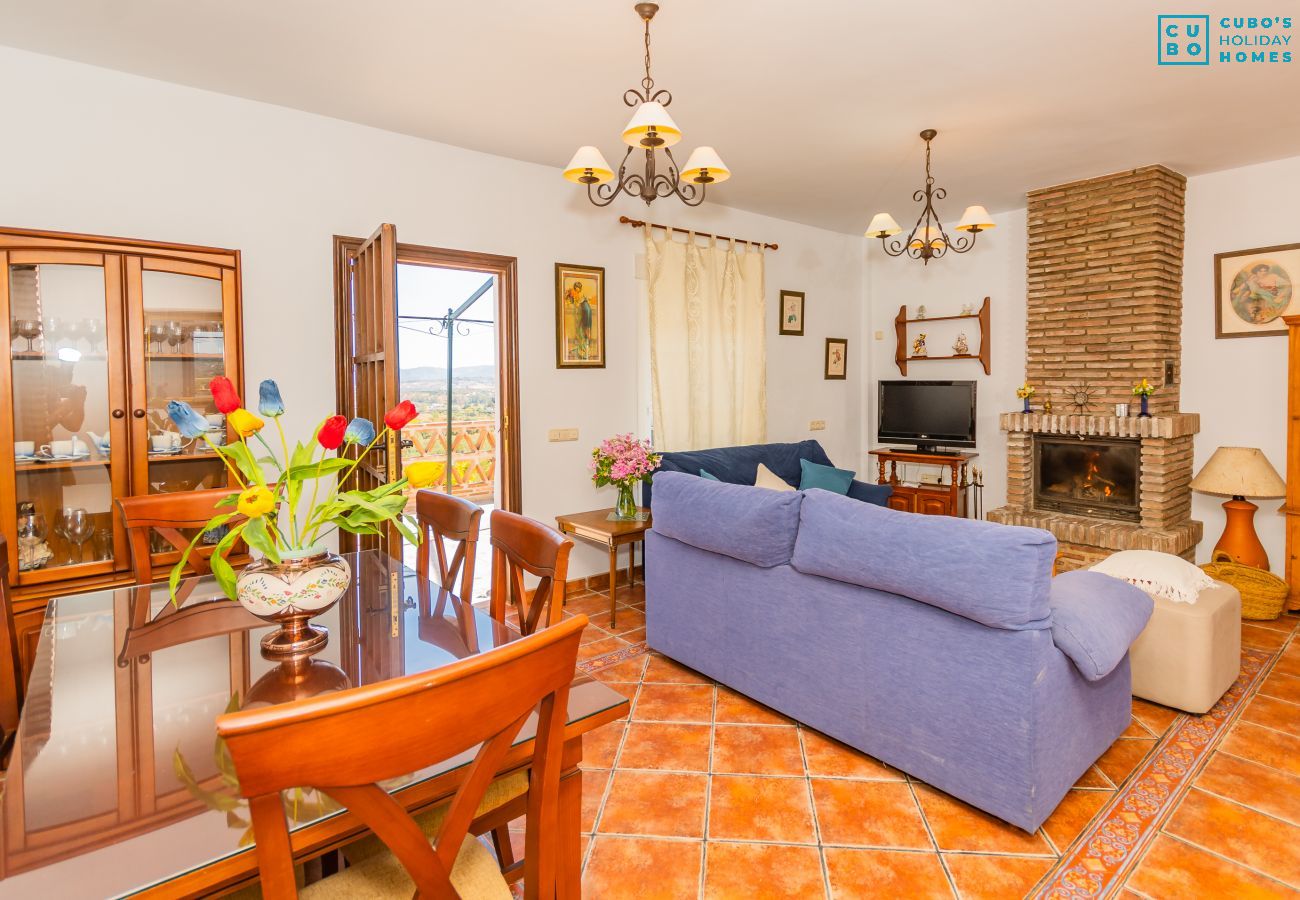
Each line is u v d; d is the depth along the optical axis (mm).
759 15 2518
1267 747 2467
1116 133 3787
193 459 2891
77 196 2846
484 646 1615
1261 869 1848
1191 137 3863
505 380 4168
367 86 3096
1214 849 1929
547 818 1035
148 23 2539
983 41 2738
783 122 3574
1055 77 3072
